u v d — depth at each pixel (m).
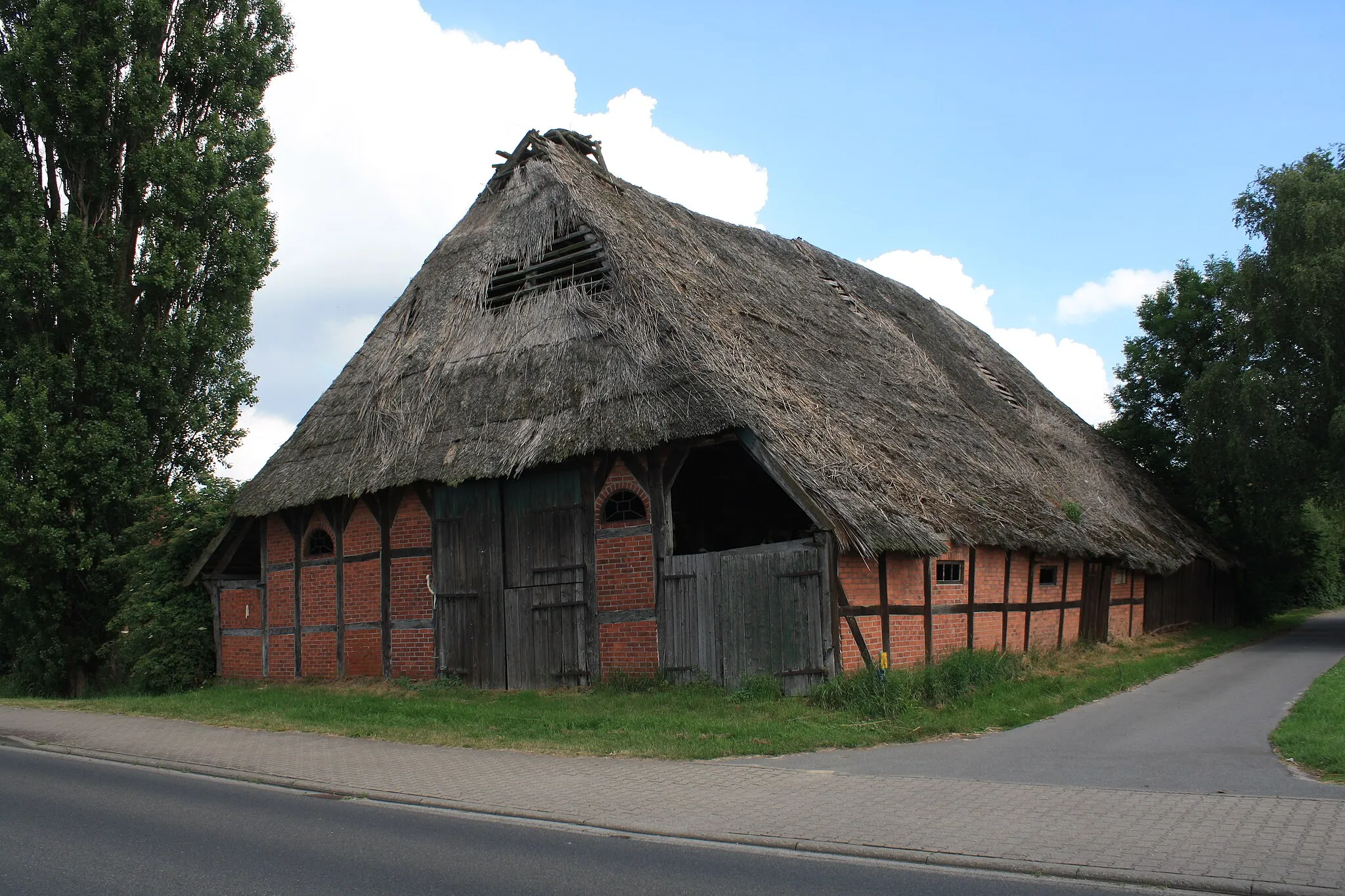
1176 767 8.62
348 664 17.27
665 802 7.92
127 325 21.39
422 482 16.33
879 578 13.48
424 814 7.94
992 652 14.55
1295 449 22.89
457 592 15.88
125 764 10.77
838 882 5.83
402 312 19.67
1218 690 14.34
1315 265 21.73
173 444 22.67
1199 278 30.73
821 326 20.16
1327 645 22.92
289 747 11.26
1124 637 21.47
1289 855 5.83
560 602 14.66
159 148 21.55
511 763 9.80
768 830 6.99
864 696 11.70
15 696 22.83
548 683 14.62
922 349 24.22
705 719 11.48
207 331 22.14
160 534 20.44
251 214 22.56
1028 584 17.42
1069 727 11.11
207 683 19.38
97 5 21.45
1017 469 19.77
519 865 6.30
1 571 20.86
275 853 6.69
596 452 14.44
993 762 9.09
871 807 7.52
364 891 5.80
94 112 21.20
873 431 15.91
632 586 14.03
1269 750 9.35
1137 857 5.96
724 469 18.52
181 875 6.19
